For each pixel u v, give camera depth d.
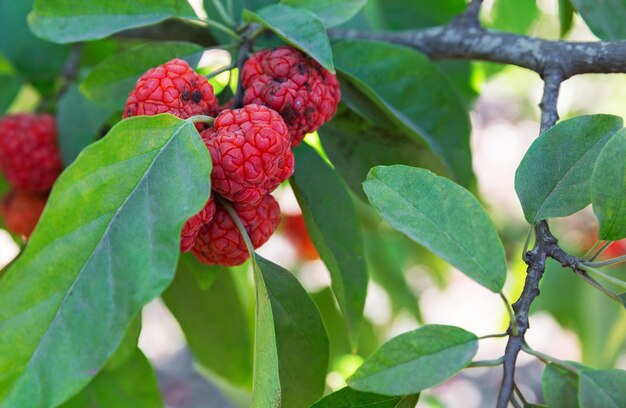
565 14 0.44
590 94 0.93
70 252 0.30
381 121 0.42
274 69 0.36
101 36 0.38
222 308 0.47
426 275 0.79
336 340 0.57
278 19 0.36
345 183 0.43
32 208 0.48
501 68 0.57
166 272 0.30
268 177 0.34
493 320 1.12
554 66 0.39
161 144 0.32
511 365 0.31
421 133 0.42
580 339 0.62
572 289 0.61
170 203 0.31
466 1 0.54
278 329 0.37
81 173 0.31
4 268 0.43
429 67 0.42
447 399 1.07
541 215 0.34
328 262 0.39
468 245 0.31
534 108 1.12
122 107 0.40
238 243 0.36
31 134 0.47
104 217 0.31
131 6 0.38
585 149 0.34
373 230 0.61
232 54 0.41
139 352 0.44
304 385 0.37
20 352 0.29
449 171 0.44
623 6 0.41
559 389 0.30
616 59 0.38
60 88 0.51
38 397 0.29
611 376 0.30
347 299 0.41
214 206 0.35
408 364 0.30
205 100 0.36
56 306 0.30
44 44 0.50
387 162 0.43
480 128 1.15
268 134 0.34
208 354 0.49
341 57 0.42
